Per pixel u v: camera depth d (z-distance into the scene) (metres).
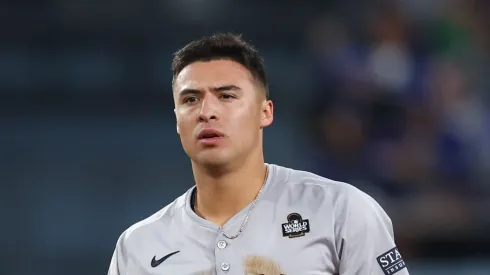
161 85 34.75
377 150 32.22
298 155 33.59
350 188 13.56
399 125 32.84
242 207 13.59
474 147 33.88
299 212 13.33
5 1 34.97
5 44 34.75
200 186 13.70
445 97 34.47
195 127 13.13
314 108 33.56
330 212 13.23
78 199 31.89
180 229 13.74
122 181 32.44
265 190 13.70
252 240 13.23
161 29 35.50
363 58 34.28
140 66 34.97
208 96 13.12
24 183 32.06
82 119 33.69
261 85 13.66
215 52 13.34
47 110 33.78
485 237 29.17
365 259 13.04
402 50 35.03
